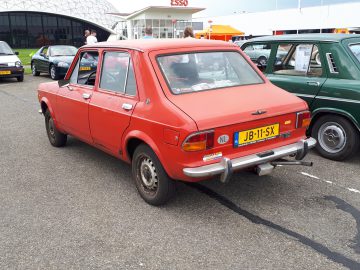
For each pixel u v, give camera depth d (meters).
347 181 4.80
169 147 3.64
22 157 6.01
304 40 5.82
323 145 5.62
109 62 4.67
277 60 6.23
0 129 7.88
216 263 3.16
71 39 66.44
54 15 63.25
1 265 3.20
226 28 31.78
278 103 4.09
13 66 15.61
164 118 3.67
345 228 3.68
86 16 66.94
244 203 4.24
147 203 4.27
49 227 3.80
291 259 3.20
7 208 4.23
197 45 4.47
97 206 4.24
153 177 4.08
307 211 4.03
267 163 4.02
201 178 3.65
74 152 6.21
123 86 4.38
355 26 31.20
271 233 3.60
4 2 59.09
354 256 3.23
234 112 3.71
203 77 4.24
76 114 5.27
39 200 4.43
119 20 46.12
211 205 4.20
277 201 4.28
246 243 3.45
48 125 6.52
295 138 4.28
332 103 5.32
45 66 16.95
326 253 3.28
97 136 4.88
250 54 6.88
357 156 5.74
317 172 5.11
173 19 35.47
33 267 3.16
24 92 13.17
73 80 5.57
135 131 4.06
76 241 3.53
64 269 3.13
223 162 3.61
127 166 5.51
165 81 3.94
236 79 4.47
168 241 3.50
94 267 3.14
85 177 5.11
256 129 3.87
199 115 3.56
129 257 3.27
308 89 5.61
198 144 3.48
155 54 4.11
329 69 5.44
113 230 3.71
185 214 4.01
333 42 5.46
